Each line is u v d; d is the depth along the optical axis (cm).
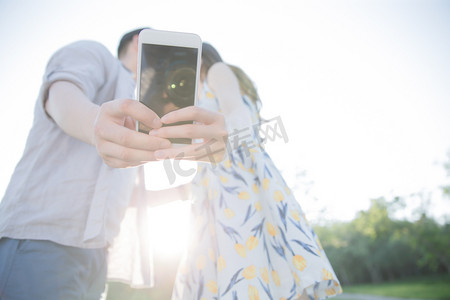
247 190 79
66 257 78
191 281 82
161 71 71
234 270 69
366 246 3148
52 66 80
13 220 75
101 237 83
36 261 73
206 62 113
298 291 68
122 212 97
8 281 70
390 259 3180
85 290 85
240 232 74
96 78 87
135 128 69
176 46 72
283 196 77
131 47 129
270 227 76
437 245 2344
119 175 96
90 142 65
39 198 79
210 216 85
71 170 85
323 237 3127
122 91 100
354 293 2727
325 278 66
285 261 71
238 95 93
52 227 78
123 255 114
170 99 70
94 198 85
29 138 86
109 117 55
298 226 73
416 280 2972
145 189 120
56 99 71
